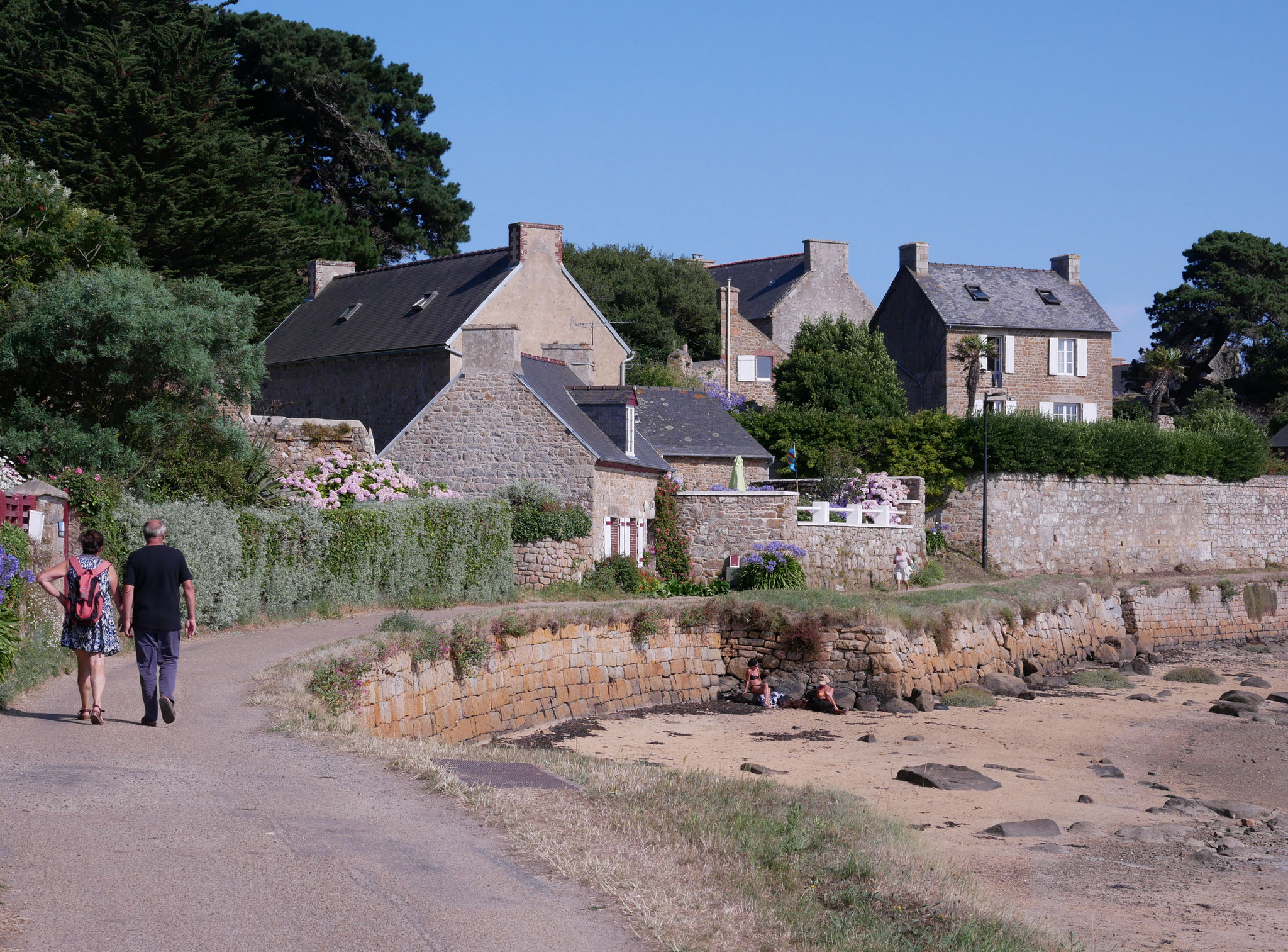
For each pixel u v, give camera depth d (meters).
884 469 43.62
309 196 55.12
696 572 34.94
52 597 15.20
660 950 6.46
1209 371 77.56
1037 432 42.25
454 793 9.51
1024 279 56.44
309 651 16.33
